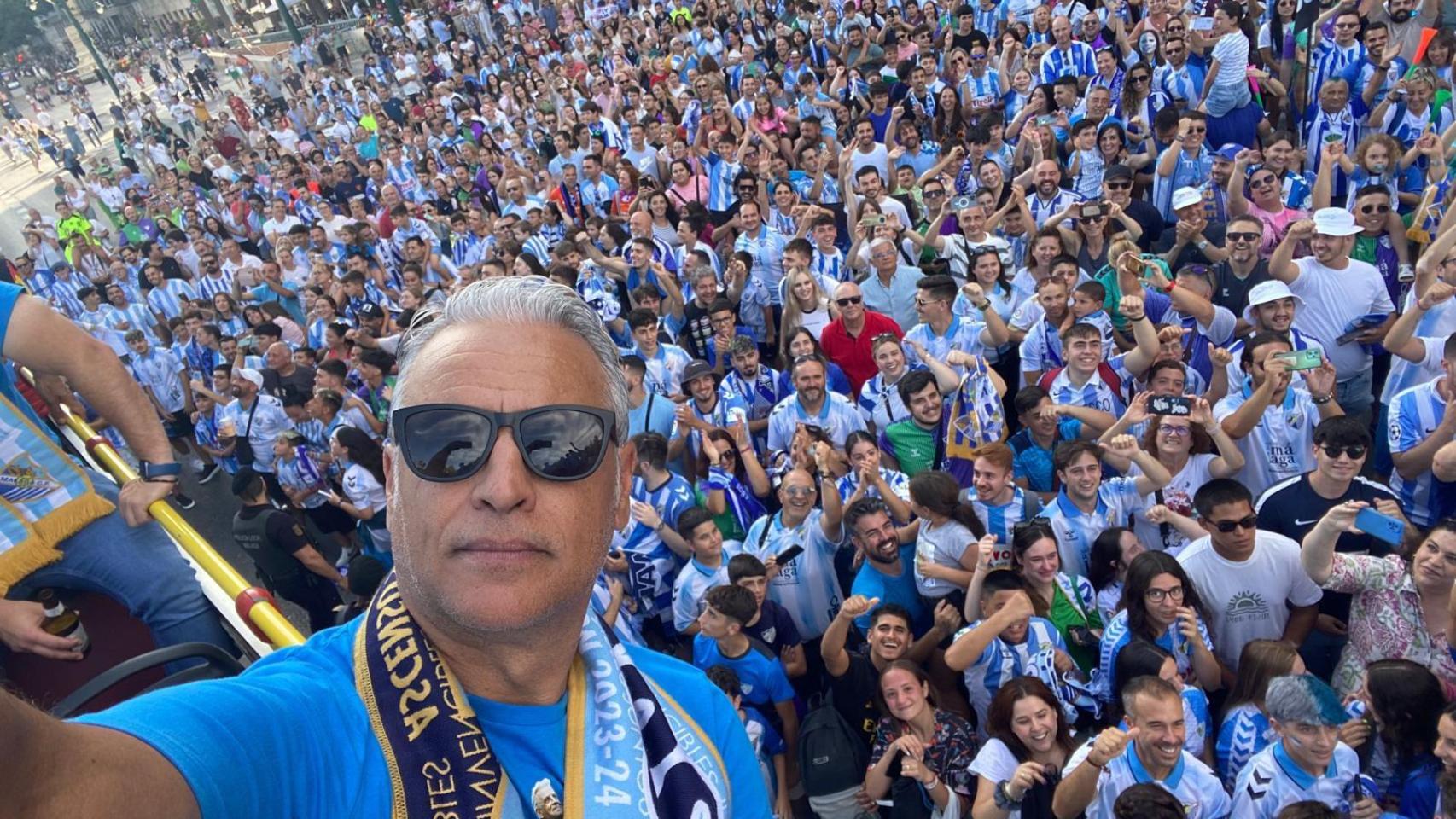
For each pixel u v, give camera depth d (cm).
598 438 111
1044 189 931
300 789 92
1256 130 1063
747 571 515
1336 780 371
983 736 462
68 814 68
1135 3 1348
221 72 4209
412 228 1368
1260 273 724
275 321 1195
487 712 110
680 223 1084
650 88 1948
